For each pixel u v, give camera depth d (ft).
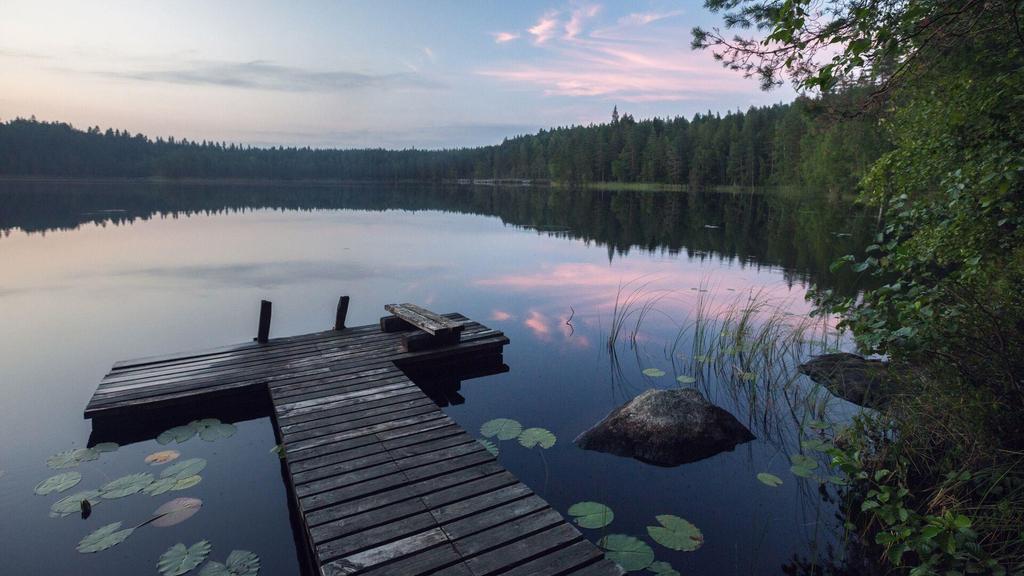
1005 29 11.40
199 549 11.53
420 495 11.86
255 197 171.01
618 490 14.02
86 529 12.34
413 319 24.85
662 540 11.71
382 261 51.24
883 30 9.47
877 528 12.26
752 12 16.22
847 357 21.24
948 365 11.99
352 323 30.66
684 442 15.83
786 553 11.57
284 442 14.53
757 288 37.76
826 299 12.64
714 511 13.12
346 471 12.89
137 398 18.17
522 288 40.11
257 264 49.08
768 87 16.47
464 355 24.02
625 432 16.42
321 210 115.44
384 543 10.17
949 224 12.28
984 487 11.48
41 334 28.60
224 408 19.45
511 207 130.52
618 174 261.85
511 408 19.51
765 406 19.04
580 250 58.44
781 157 175.22
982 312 11.26
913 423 13.51
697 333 26.78
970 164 11.72
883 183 17.30
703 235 70.54
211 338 27.99
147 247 58.49
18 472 15.02
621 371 23.13
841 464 11.34
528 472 14.93
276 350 23.48
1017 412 11.26
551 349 26.22
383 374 20.29
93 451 16.21
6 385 21.83
